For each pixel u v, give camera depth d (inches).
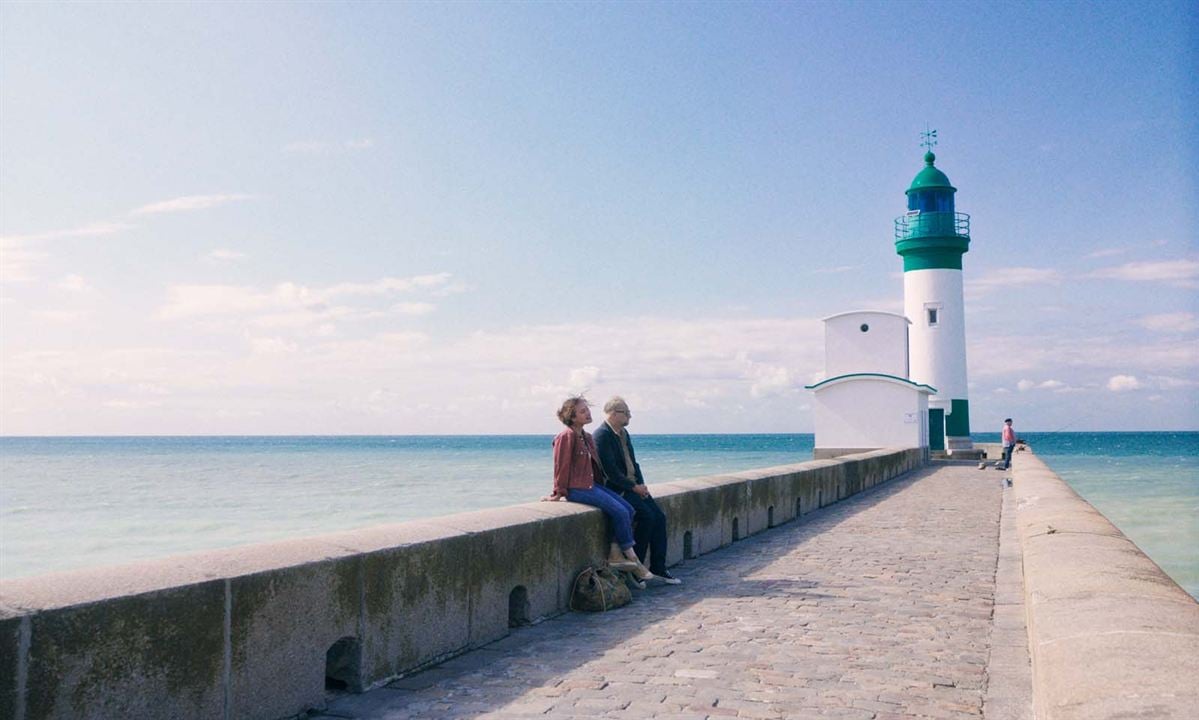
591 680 218.7
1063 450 4965.6
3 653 134.3
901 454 1140.5
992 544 460.1
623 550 334.6
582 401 340.2
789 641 256.2
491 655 245.0
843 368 1573.6
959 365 1728.6
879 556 419.8
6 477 2315.5
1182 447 5556.1
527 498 1561.3
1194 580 734.5
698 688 210.4
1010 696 202.1
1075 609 143.3
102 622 148.9
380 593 215.9
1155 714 90.0
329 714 193.8
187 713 164.1
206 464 3196.4
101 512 1338.6
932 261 1731.1
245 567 180.9
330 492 1716.3
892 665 229.8
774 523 548.7
